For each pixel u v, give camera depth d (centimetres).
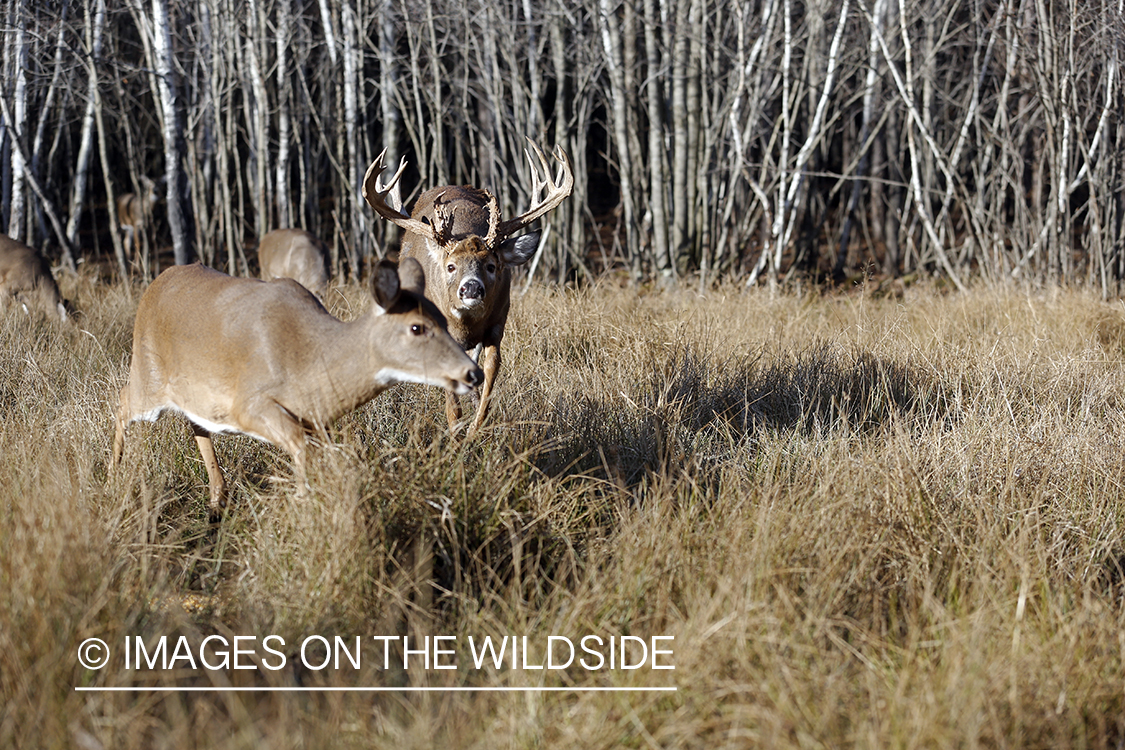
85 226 2292
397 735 289
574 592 392
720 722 305
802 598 372
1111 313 978
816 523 423
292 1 1631
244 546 433
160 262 1908
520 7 1694
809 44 1527
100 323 888
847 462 489
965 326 950
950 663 321
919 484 469
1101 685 331
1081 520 484
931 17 1561
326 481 408
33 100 1513
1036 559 418
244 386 423
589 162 2605
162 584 380
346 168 1888
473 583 407
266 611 372
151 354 471
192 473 518
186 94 1677
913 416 613
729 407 613
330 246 1870
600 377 639
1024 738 304
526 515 432
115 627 332
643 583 379
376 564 389
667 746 301
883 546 419
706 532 423
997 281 1335
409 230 727
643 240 1555
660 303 1085
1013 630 349
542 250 1520
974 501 472
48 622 316
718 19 1495
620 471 493
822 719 294
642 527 418
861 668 335
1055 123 1303
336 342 419
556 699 322
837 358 722
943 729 288
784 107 1433
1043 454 534
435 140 1497
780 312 1043
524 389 632
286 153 1595
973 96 1566
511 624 357
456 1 1481
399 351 408
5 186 1566
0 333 787
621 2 1433
